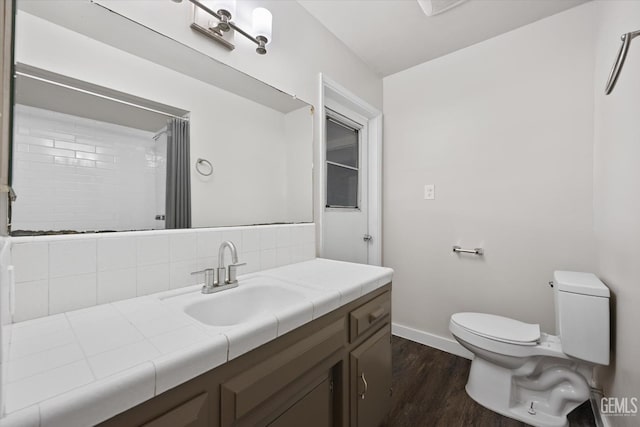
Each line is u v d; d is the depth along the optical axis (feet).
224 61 4.08
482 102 6.54
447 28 6.07
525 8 5.49
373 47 6.76
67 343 1.93
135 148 3.12
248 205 4.38
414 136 7.66
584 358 4.26
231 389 2.04
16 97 2.37
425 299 7.44
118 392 1.49
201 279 3.58
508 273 6.21
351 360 3.36
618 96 3.95
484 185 6.52
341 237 7.32
